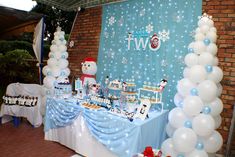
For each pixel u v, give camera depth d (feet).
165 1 10.26
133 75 11.35
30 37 25.86
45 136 10.91
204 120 6.96
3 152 9.28
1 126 12.50
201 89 7.15
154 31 10.58
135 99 8.95
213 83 7.16
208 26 7.67
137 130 7.14
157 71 10.50
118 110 8.43
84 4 13.84
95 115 8.50
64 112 9.88
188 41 9.61
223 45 9.11
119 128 7.69
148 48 10.80
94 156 8.75
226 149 8.79
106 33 12.66
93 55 13.44
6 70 20.45
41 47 14.05
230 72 8.99
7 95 12.73
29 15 15.58
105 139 8.13
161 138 9.07
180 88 7.79
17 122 12.68
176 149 7.24
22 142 10.43
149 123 7.77
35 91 12.64
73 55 14.74
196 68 7.27
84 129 9.06
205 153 7.18
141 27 11.06
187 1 9.68
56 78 12.15
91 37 13.57
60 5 14.88
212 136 7.44
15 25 20.99
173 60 10.02
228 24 8.99
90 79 11.43
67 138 9.95
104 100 9.12
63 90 10.67
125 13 11.75
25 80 19.98
